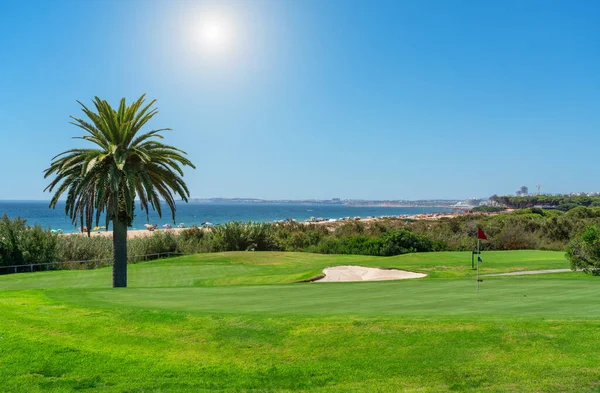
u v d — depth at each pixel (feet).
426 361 22.59
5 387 21.27
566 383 19.38
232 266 90.38
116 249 70.44
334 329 27.32
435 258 85.05
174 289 48.85
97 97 68.18
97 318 31.91
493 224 144.25
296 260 98.94
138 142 72.90
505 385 19.67
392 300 38.14
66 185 69.51
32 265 93.04
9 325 30.12
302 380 21.58
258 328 28.35
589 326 25.55
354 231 158.61
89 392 20.90
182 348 26.37
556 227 133.90
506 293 40.75
